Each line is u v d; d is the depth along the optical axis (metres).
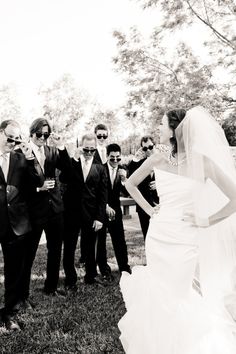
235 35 14.53
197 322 2.54
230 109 14.54
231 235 2.84
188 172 2.78
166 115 2.91
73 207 5.23
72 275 5.21
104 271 5.71
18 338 3.69
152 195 5.94
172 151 2.94
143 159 6.00
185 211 2.82
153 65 15.82
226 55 14.84
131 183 3.28
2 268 6.59
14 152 4.22
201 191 2.70
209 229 2.83
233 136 14.02
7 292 4.04
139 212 6.06
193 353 2.43
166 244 2.87
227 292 2.77
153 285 2.83
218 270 2.80
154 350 2.61
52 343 3.57
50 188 4.58
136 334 2.74
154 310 2.73
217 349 2.43
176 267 2.80
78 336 3.71
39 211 4.59
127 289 3.03
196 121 2.68
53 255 4.91
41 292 5.08
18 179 4.11
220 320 2.58
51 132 4.90
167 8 14.41
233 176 2.63
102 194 5.34
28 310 4.38
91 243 5.42
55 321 4.06
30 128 4.68
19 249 4.04
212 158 2.59
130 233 9.89
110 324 3.97
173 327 2.59
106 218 5.59
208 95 14.49
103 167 5.40
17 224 4.01
